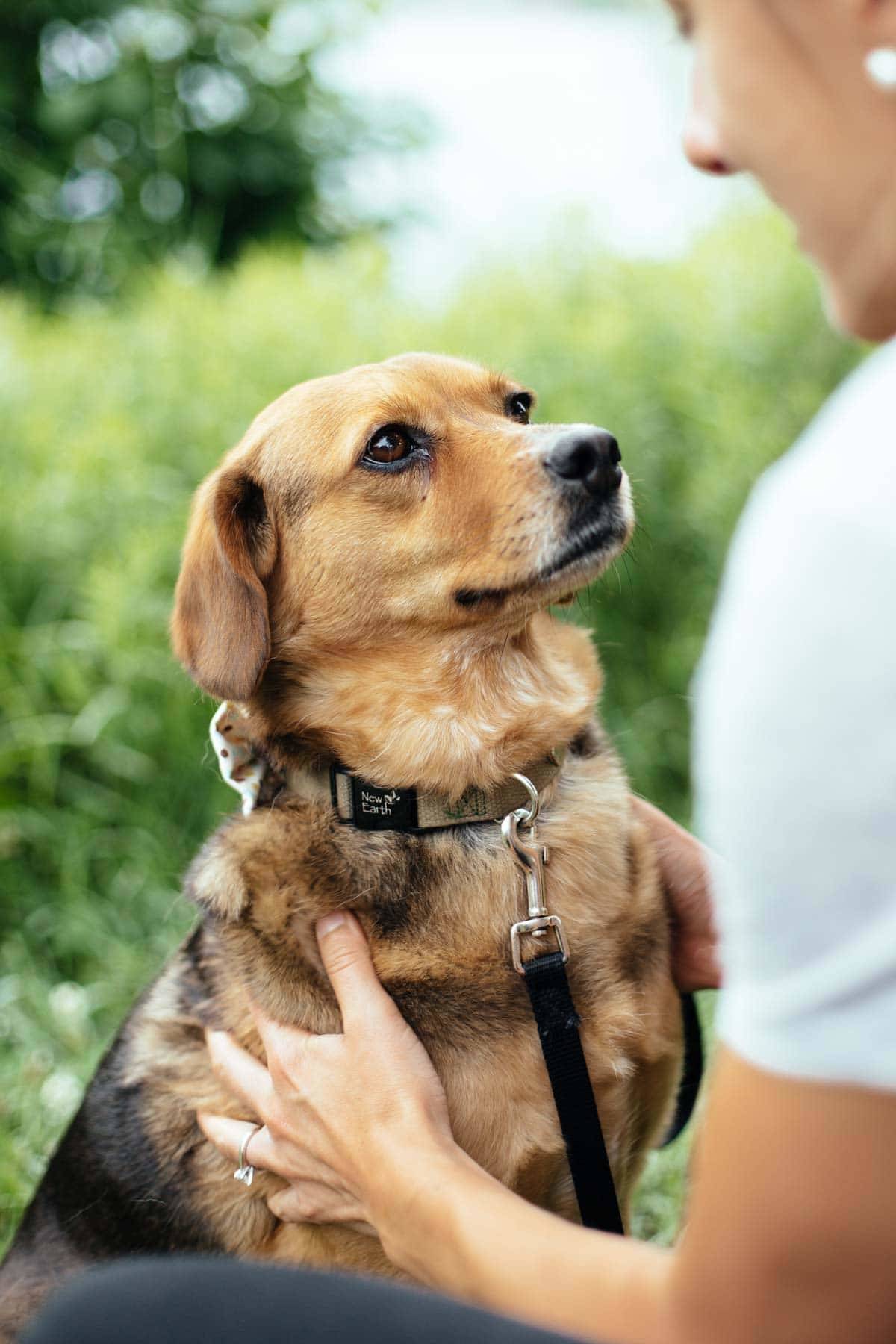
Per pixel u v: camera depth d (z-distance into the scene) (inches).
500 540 100.7
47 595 193.6
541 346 206.7
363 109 370.0
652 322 211.3
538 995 86.7
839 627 41.7
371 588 103.3
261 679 104.9
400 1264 72.5
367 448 104.7
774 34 46.1
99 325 248.5
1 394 214.2
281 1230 92.8
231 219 358.6
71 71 358.3
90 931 165.2
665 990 95.3
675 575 197.3
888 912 42.4
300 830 97.0
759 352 205.9
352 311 224.7
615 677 192.7
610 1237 59.2
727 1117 47.3
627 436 194.4
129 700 179.5
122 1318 52.4
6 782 180.4
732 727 45.0
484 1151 87.4
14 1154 130.4
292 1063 84.7
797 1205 45.3
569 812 97.0
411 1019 88.0
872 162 45.8
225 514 104.9
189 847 174.2
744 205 240.4
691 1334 49.6
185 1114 97.4
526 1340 50.7
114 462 198.2
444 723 99.6
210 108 355.6
